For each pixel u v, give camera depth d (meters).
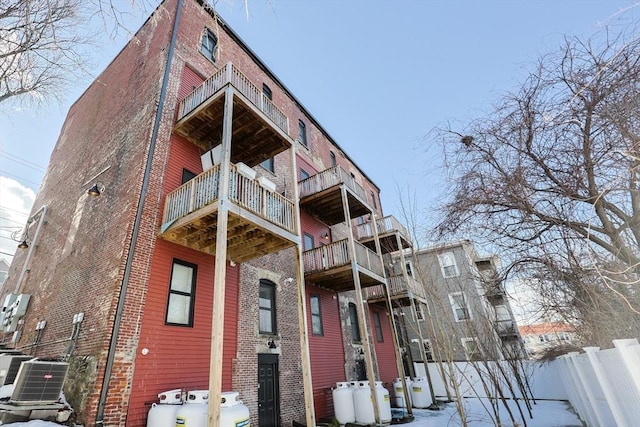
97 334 6.64
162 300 7.52
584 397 7.41
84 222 9.79
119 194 8.67
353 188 13.94
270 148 10.73
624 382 4.11
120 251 7.35
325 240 15.30
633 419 4.14
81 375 6.35
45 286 10.09
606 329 4.48
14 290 11.96
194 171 9.61
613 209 3.64
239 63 13.73
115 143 10.43
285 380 9.98
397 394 14.41
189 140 9.84
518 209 4.21
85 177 11.33
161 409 6.19
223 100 8.68
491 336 6.96
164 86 9.68
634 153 2.96
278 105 15.60
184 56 10.85
